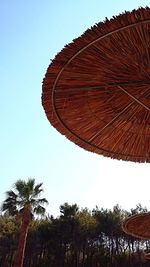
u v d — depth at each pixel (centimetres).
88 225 5050
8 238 5041
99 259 4972
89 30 371
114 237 5116
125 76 438
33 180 3005
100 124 509
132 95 468
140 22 352
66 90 448
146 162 558
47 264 4916
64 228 4988
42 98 456
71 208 5116
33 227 5075
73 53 396
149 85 450
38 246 5069
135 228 842
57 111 475
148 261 4784
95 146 535
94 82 445
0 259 4928
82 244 5062
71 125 500
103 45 387
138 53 395
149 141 531
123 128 520
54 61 408
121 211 5222
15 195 2950
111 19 357
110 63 414
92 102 475
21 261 2711
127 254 4966
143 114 503
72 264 4906
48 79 430
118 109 495
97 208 5312
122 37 375
